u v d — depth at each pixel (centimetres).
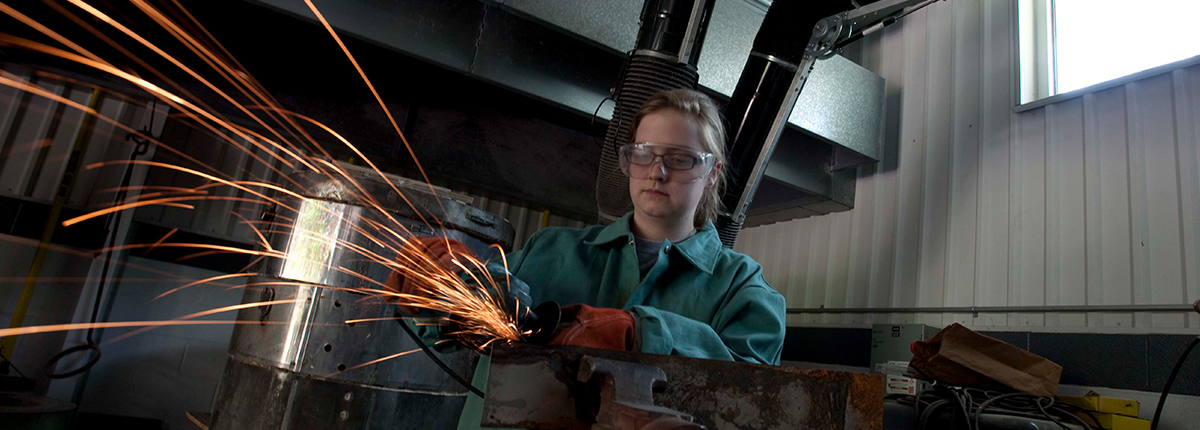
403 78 374
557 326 71
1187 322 242
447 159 375
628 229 118
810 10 266
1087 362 265
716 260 115
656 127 110
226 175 423
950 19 375
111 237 400
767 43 274
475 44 294
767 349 102
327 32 330
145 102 414
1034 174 309
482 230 206
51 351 386
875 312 367
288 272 193
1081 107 298
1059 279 286
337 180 193
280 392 189
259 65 343
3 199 384
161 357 409
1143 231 263
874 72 413
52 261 392
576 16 277
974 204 332
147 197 409
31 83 396
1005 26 343
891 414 211
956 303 326
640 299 109
